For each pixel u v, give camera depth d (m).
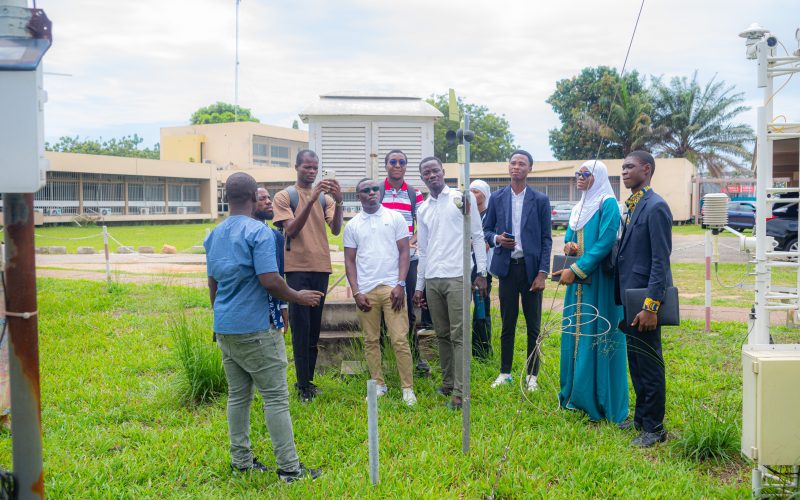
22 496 2.70
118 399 5.54
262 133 57.53
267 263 3.79
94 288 11.30
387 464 4.16
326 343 6.38
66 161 35.91
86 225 37.09
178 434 4.72
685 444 4.24
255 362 3.91
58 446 4.51
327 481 3.90
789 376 3.28
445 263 5.31
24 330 2.67
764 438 3.31
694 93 40.53
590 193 4.97
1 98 2.44
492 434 4.62
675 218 35.56
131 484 4.00
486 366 6.38
